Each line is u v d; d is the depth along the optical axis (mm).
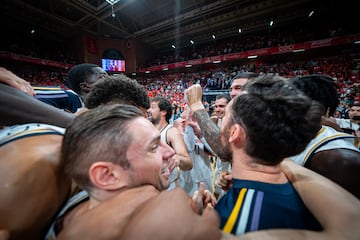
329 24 14352
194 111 1118
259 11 14039
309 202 423
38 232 429
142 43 21047
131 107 493
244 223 415
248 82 541
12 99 512
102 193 414
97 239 287
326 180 479
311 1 12633
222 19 15469
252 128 452
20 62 15016
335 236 323
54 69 17266
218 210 490
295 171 552
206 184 1729
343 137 708
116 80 795
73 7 13594
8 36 15617
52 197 430
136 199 355
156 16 16141
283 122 427
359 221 336
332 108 858
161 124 1692
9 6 12484
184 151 1354
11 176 376
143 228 264
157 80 21344
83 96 1265
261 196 453
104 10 13914
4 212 358
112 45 19469
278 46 13945
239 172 530
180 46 21688
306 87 825
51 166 438
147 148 436
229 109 552
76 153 413
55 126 574
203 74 18828
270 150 452
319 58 14250
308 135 448
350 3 12711
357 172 589
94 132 411
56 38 18141
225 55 16344
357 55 12602
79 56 18109
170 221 268
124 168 415
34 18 14211
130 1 12539
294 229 360
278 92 450
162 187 521
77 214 416
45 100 1110
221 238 324
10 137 460
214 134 875
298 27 15578
